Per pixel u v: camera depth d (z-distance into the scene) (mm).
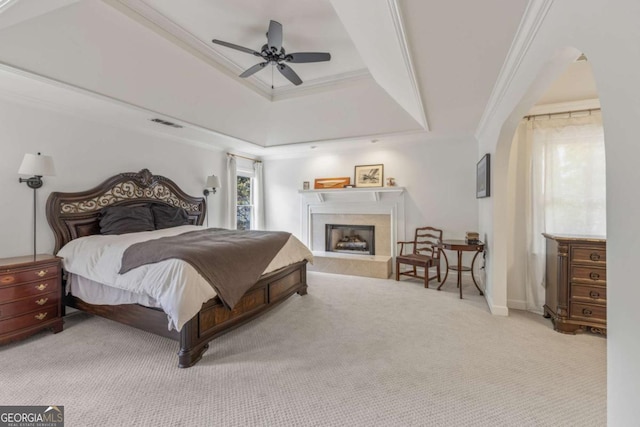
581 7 1156
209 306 2453
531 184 3455
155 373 2137
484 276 4023
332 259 5332
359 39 2186
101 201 3646
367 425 1638
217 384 2006
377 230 5594
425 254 5082
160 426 1618
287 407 1776
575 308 2812
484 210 4062
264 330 2885
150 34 2564
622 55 907
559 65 1727
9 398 1851
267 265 3094
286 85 3906
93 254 2869
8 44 2248
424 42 1906
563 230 3297
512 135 3014
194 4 2336
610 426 1035
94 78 2812
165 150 4574
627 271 927
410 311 3404
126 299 2627
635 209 880
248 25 2615
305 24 2609
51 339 2680
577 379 2078
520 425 1648
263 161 6496
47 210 3174
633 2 843
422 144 5090
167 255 2438
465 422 1664
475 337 2736
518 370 2188
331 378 2080
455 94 2867
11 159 2949
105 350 2477
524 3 1509
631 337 914
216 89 3623
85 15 2262
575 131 3234
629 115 890
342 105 4199
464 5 1527
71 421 1651
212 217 5406
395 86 3000
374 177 5469
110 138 3834
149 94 3264
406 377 2094
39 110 3154
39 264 2705
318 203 6043
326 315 3277
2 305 2471
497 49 1988
